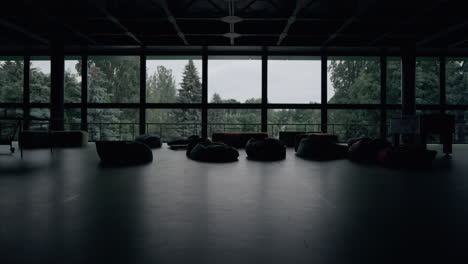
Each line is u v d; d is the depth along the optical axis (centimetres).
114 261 119
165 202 218
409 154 443
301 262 119
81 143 915
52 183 297
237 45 1047
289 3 796
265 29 930
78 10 799
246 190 265
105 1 740
